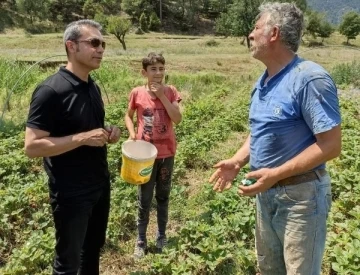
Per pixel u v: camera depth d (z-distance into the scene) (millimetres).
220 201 5824
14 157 7609
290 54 2779
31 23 70938
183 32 88750
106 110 11906
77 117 3348
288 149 2771
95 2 91188
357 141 8688
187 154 8156
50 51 34719
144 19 81875
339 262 4238
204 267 4488
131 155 4055
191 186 7234
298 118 2705
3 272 4348
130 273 4457
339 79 20719
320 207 2770
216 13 100562
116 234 5184
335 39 91750
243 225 5160
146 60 4391
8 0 75062
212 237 4785
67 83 3334
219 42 61938
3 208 5555
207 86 20047
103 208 3844
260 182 2768
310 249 2803
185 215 5902
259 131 2889
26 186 6273
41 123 3236
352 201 5852
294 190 2764
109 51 37781
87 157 3465
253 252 4594
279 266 3260
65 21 78625
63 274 3559
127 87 17500
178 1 95562
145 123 4551
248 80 23062
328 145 2562
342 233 5012
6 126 10352
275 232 3088
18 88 14734
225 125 10805
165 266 4395
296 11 2725
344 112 12031
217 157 8648
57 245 3553
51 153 3223
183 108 14094
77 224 3477
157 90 4402
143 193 4660
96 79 17953
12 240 5230
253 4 58969
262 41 2758
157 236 4977
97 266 4070
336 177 6664
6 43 48062
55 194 3418
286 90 2697
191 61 30719
